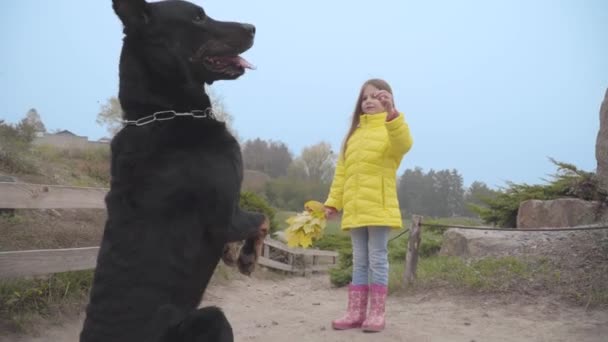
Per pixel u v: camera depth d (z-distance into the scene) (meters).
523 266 3.44
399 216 2.67
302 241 2.46
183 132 1.57
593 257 3.32
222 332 1.42
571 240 3.69
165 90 1.67
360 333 2.65
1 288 2.62
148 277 1.41
